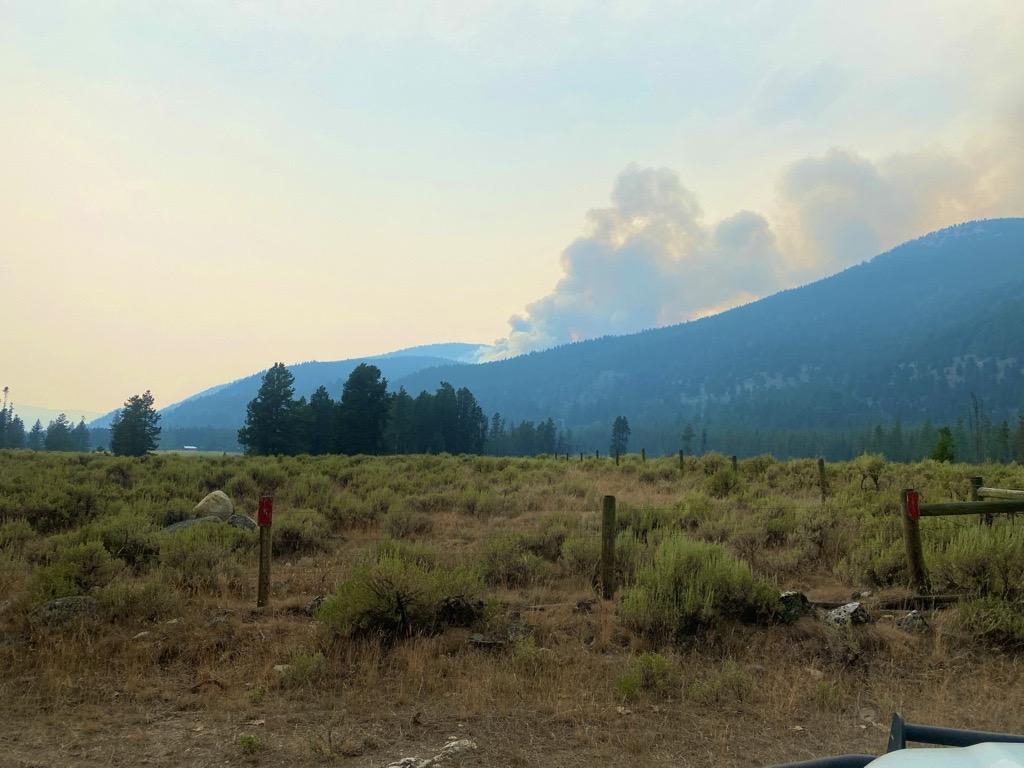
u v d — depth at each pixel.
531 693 6.29
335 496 20.06
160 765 4.88
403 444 117.12
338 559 12.23
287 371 85.69
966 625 7.71
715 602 7.89
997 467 26.36
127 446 101.06
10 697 6.13
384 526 15.17
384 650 7.37
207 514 15.64
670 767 4.90
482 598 8.82
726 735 5.46
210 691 6.34
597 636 7.85
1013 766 1.78
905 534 9.32
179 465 27.25
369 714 5.84
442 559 10.99
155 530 13.08
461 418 134.75
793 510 14.24
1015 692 6.29
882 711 5.97
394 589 7.75
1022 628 7.27
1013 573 8.56
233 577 10.41
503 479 27.42
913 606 8.69
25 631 7.80
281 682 6.49
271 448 83.75
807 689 6.38
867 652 7.32
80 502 16.00
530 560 10.79
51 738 5.33
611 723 5.68
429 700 6.15
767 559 11.04
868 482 20.58
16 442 166.75
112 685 6.45
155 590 8.76
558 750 5.18
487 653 7.34
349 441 86.69
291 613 8.84
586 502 19.59
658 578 8.16
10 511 14.73
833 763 2.25
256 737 5.33
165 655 7.23
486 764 4.92
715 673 6.74
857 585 9.88
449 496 19.58
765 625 7.86
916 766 1.83
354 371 88.25
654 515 14.33
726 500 17.31
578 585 10.02
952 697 6.24
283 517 14.62
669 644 7.55
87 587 9.20
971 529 9.98
